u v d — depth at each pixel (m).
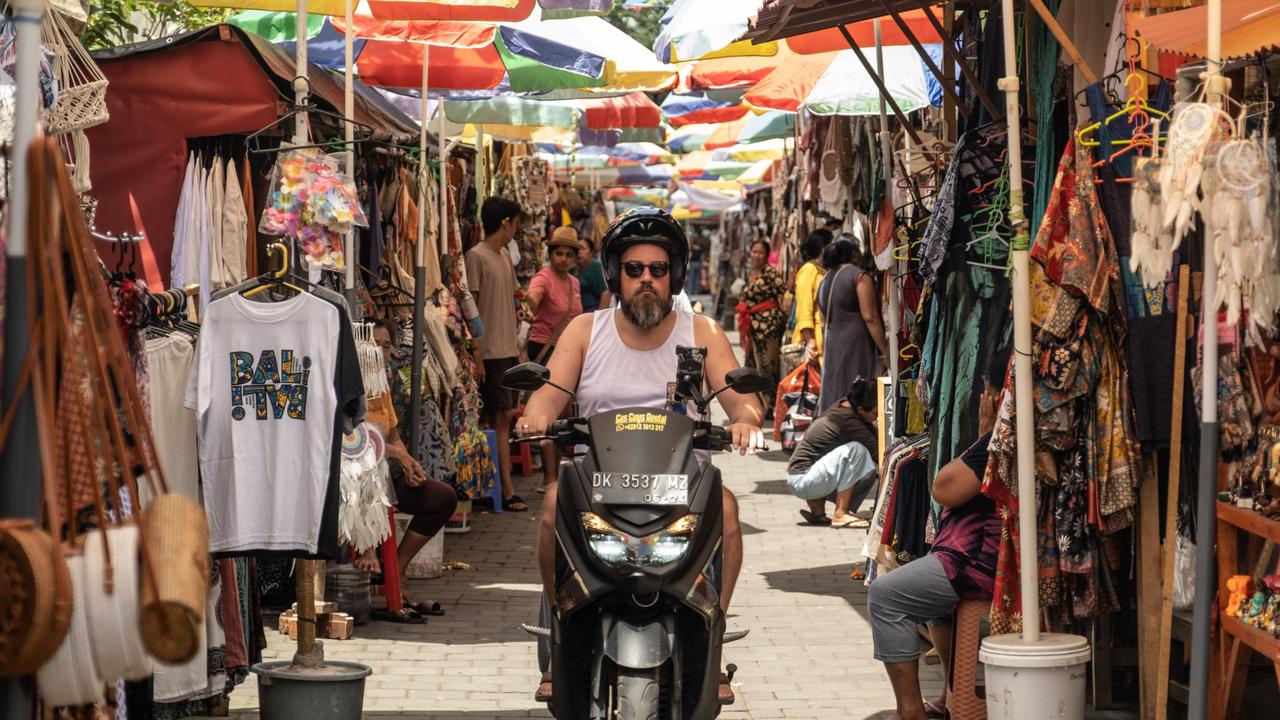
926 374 6.54
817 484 11.00
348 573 7.72
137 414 2.96
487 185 16.59
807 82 11.16
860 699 6.29
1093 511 5.08
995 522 5.38
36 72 2.75
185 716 5.80
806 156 13.94
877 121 10.91
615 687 4.25
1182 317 4.88
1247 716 5.41
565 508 4.34
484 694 6.35
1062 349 5.02
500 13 8.49
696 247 56.53
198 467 5.48
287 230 5.89
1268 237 3.96
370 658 7.01
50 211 2.65
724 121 17.75
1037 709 4.71
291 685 5.44
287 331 5.39
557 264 13.61
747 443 4.57
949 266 6.34
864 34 9.29
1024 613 4.87
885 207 8.02
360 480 6.83
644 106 14.64
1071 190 5.05
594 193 25.77
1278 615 4.65
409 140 9.82
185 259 7.12
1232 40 4.56
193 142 7.36
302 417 5.38
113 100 7.21
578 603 4.24
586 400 5.01
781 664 6.96
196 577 2.72
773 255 21.58
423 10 8.40
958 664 5.42
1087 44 5.81
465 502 10.80
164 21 13.05
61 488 3.14
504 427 11.95
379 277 9.16
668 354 5.02
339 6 8.27
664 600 4.27
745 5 8.28
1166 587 4.91
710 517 4.37
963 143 6.27
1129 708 5.82
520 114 13.59
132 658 2.80
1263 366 5.17
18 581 2.58
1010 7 4.82
